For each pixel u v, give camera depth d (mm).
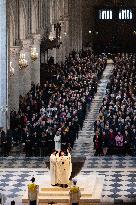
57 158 46875
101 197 46562
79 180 48719
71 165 47406
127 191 48594
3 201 44562
